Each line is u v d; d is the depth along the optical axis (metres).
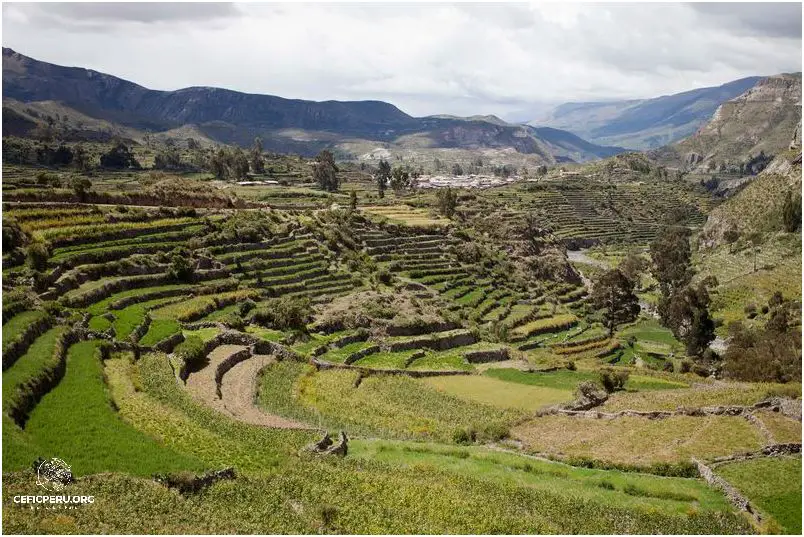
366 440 67.75
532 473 60.38
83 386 62.34
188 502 45.91
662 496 55.22
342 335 111.62
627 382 95.25
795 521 49.41
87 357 69.88
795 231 196.25
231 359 89.69
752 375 102.56
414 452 64.88
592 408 78.88
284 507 48.12
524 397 89.44
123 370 71.50
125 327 84.62
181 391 70.75
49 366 62.97
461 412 81.88
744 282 175.50
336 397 82.69
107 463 48.88
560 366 108.25
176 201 144.50
